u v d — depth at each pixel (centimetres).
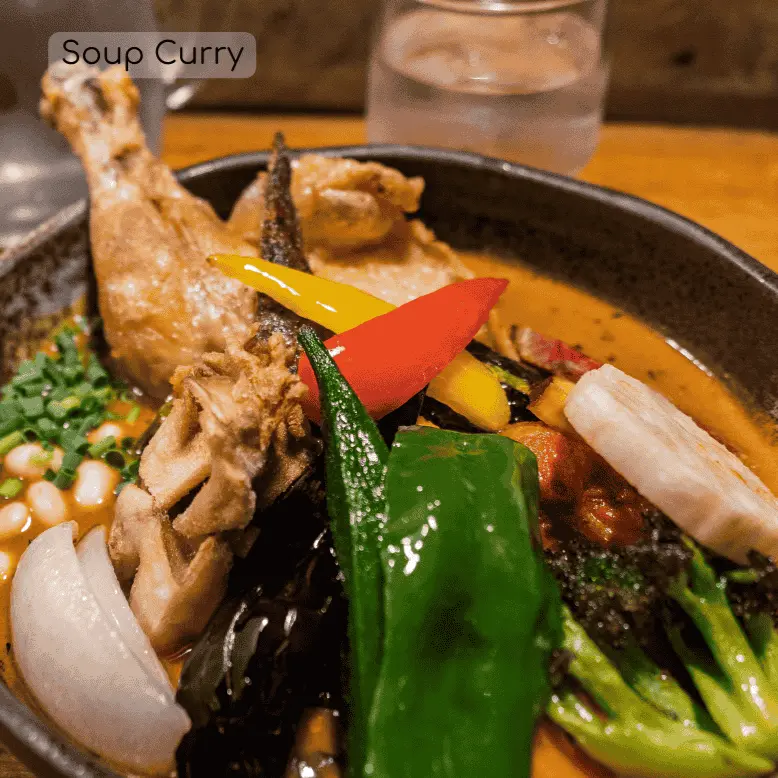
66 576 22
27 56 35
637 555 21
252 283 27
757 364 29
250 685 21
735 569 22
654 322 32
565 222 33
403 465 22
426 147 34
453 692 20
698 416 29
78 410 28
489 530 21
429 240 33
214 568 21
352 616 20
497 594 20
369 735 19
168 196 30
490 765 19
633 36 47
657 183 41
